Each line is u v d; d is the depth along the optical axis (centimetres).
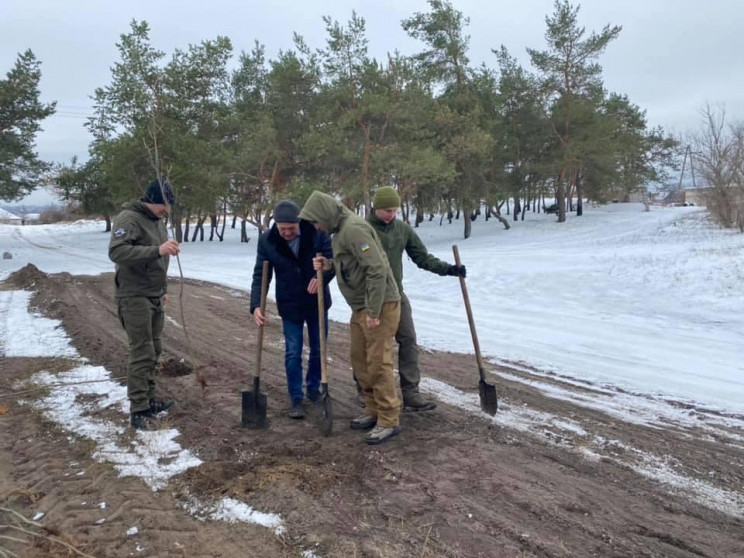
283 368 610
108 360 614
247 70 3262
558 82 3272
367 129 2547
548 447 396
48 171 2706
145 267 425
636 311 958
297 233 446
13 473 360
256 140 2641
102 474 353
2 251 3180
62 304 982
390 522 297
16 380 554
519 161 3500
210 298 1191
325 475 344
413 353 462
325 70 2631
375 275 378
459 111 3042
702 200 2303
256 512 306
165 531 291
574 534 287
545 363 648
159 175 438
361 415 460
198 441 399
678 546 278
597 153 3266
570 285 1198
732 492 334
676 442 410
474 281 1336
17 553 275
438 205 3231
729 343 726
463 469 357
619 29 3145
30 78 2455
